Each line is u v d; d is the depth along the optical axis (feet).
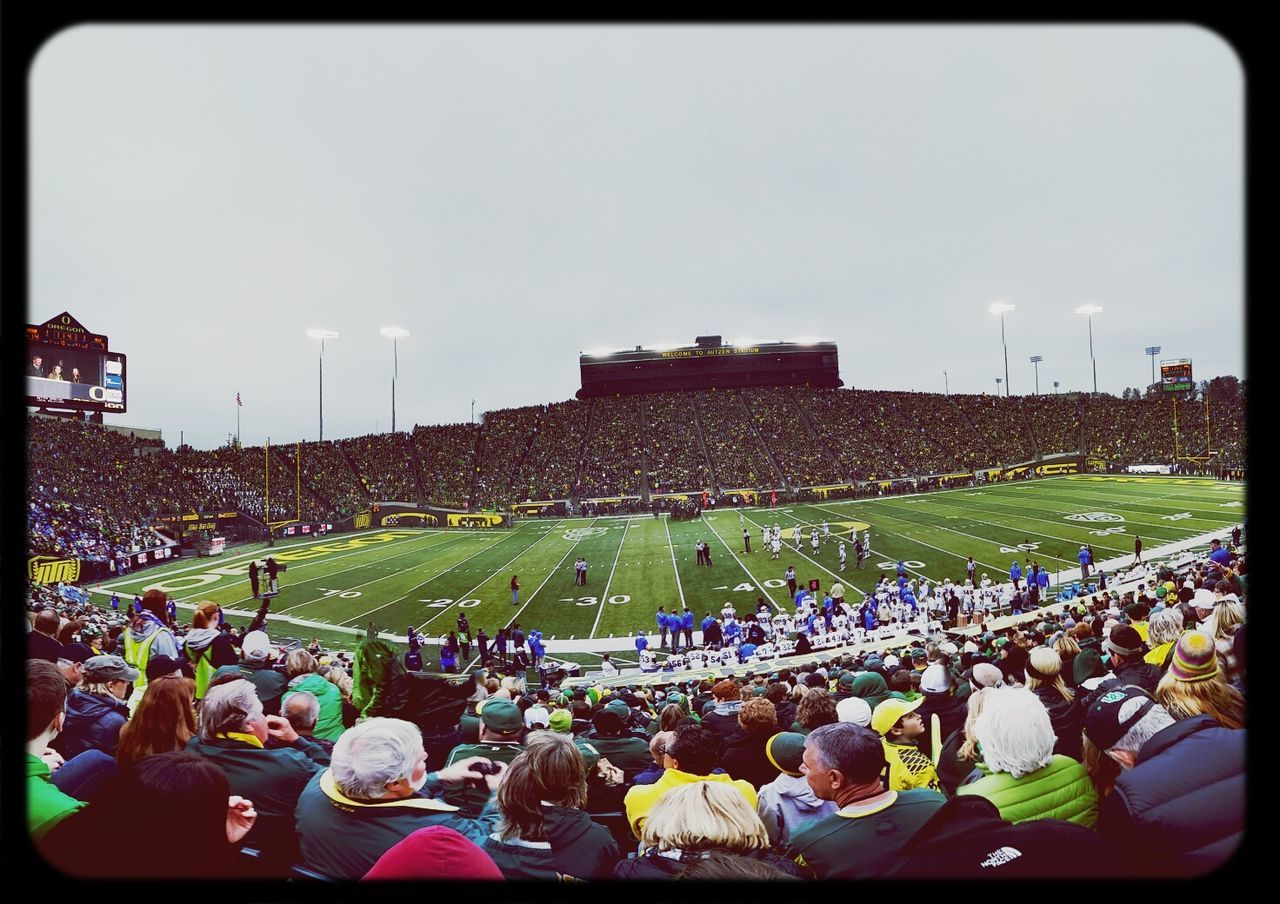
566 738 8.82
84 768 9.18
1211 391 204.64
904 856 6.93
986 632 39.17
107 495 135.33
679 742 11.91
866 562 86.22
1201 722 7.82
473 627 70.49
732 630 59.93
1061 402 199.82
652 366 223.10
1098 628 25.46
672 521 135.33
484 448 183.42
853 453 177.58
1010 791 8.46
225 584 95.04
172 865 6.53
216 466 163.12
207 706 9.80
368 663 14.07
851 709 13.33
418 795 9.23
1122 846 6.95
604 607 75.10
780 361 222.28
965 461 174.81
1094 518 105.09
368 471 172.04
